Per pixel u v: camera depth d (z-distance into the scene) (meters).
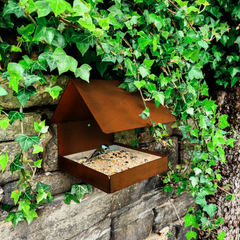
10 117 0.93
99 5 1.36
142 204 1.89
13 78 0.83
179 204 2.23
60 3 0.74
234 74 1.88
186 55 1.41
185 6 1.26
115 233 1.71
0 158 0.91
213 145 1.57
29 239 1.27
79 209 1.48
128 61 1.19
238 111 2.04
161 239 2.04
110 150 1.61
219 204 2.22
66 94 1.14
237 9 1.64
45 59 0.96
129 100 1.24
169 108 1.56
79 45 1.03
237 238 2.36
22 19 1.09
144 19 1.34
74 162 1.21
